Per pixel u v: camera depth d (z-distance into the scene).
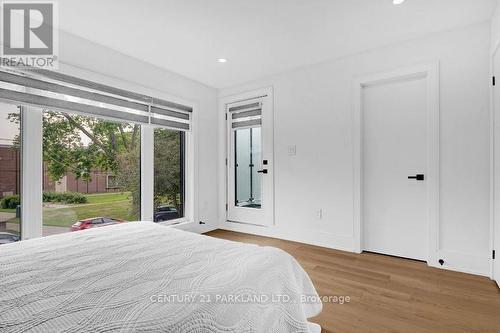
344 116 2.87
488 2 1.89
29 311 0.69
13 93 1.96
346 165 2.85
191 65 3.06
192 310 0.71
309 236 3.11
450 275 2.18
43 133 2.26
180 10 1.99
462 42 2.24
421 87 2.52
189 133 3.55
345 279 2.13
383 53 2.63
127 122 2.79
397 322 1.54
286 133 3.31
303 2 1.91
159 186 3.29
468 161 2.21
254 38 2.45
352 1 1.89
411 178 2.57
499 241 1.93
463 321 1.55
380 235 2.75
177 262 1.03
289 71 3.26
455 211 2.27
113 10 1.97
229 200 3.90
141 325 0.63
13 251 1.18
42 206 2.21
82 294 0.77
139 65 2.88
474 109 2.18
